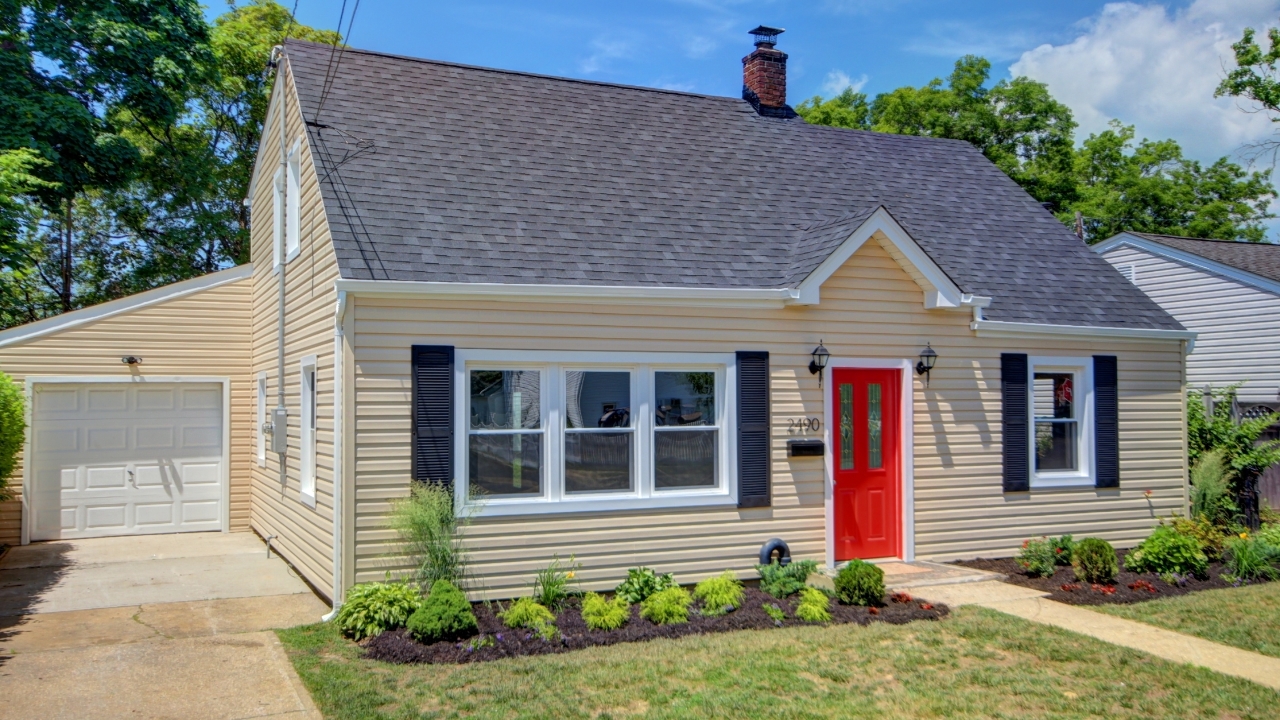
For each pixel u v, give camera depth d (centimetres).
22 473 1400
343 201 1004
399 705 670
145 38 1958
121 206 2448
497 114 1281
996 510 1211
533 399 1001
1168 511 1327
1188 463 1416
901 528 1162
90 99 2000
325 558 979
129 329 1483
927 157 1600
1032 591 1038
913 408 1165
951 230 1385
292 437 1188
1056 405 1307
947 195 1489
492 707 667
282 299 1202
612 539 1015
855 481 1155
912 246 1129
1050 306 1276
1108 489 1286
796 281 1073
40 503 1420
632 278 1031
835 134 1573
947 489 1183
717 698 687
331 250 972
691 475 1063
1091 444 1280
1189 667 774
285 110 1256
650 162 1296
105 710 657
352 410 914
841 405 1150
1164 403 1335
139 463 1486
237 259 2605
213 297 1543
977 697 699
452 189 1088
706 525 1055
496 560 966
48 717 643
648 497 1033
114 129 2119
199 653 796
